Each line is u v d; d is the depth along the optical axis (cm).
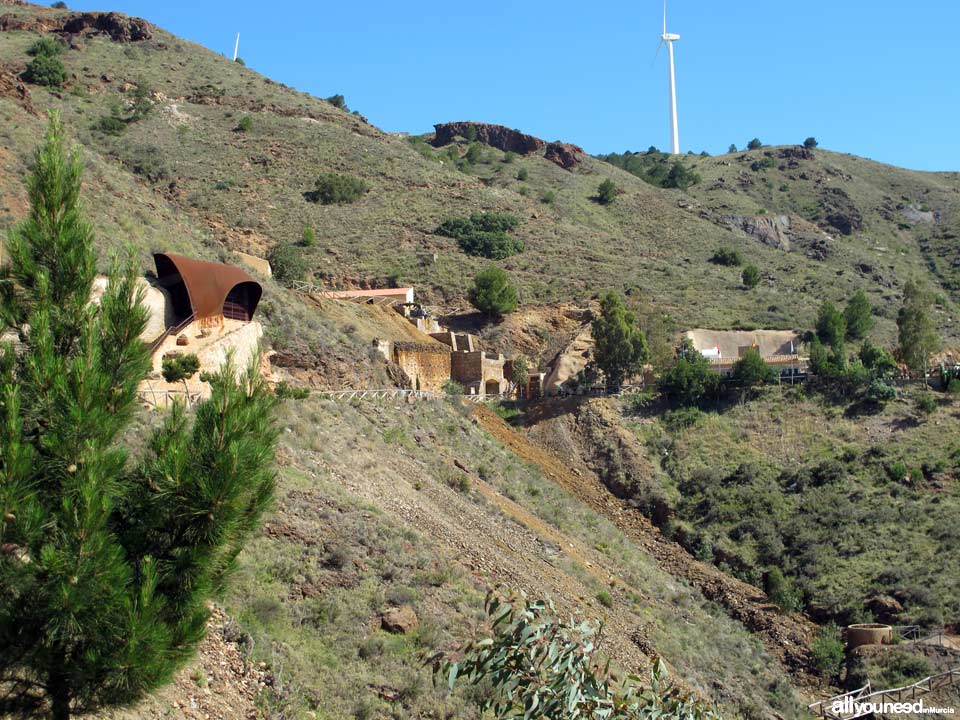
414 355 6381
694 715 1249
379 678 2094
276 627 2119
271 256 7219
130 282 1527
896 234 15412
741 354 8231
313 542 2528
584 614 3269
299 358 4812
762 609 4722
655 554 5269
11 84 5944
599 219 12862
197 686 1758
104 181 5566
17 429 1287
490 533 3684
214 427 1454
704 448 6194
